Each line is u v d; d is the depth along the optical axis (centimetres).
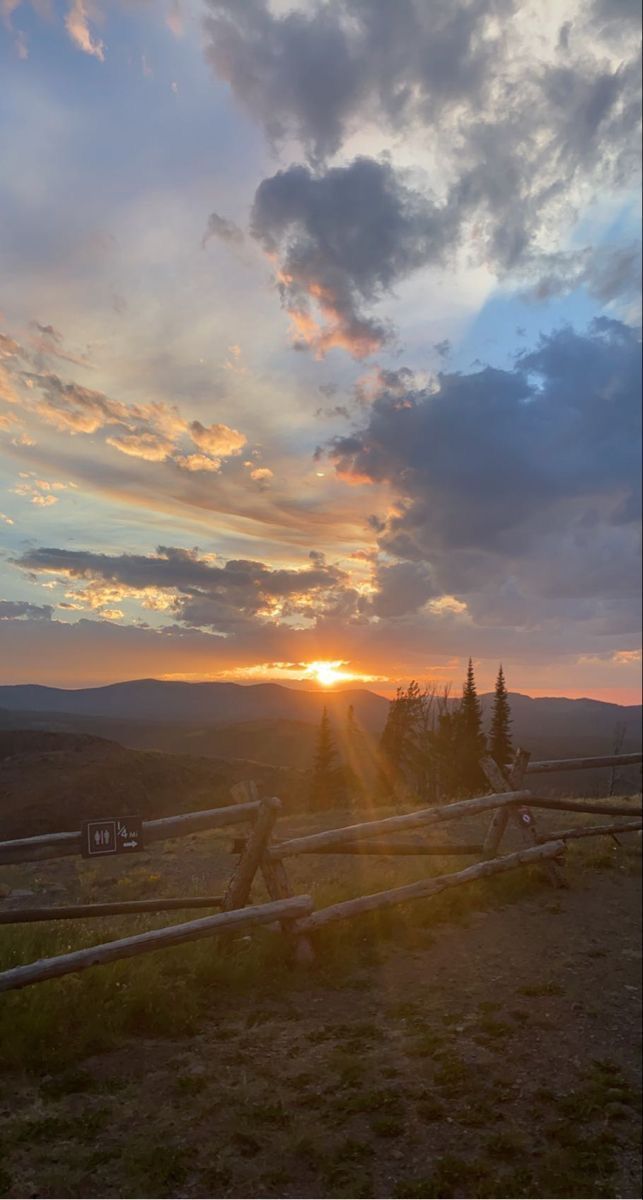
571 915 816
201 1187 338
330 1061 469
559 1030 550
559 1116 437
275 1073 449
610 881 946
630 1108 455
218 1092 419
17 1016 459
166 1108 397
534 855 883
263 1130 388
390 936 705
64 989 503
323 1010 550
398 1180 362
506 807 889
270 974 595
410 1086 449
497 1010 573
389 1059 480
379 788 2852
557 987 623
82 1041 457
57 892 847
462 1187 362
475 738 3688
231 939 619
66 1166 337
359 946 674
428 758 3603
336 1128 399
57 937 621
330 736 3688
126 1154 349
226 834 1348
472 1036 525
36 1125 365
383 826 718
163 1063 447
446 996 594
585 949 721
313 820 1472
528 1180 373
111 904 530
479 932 744
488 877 855
